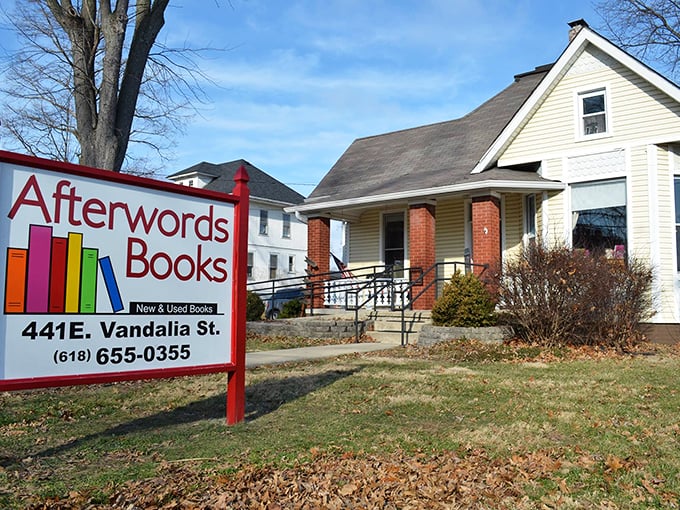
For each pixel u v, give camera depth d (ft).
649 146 42.63
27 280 14.92
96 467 15.26
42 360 15.07
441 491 13.71
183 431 18.78
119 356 16.62
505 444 17.35
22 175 15.06
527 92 63.21
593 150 45.01
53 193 15.58
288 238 126.82
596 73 45.34
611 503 13.15
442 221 56.85
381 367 30.35
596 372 28.55
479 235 46.78
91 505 12.62
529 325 36.86
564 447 17.02
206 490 13.69
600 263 36.17
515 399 22.91
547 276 35.99
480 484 14.28
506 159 49.26
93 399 23.39
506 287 37.42
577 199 45.57
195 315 18.56
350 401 22.86
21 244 14.90
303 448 16.96
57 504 12.60
